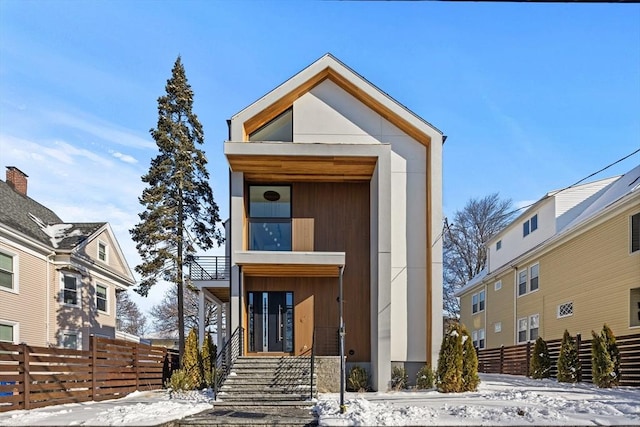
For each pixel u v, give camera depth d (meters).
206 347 17.05
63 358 12.55
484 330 31.56
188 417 10.16
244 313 16.27
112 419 9.23
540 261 23.64
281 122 16.98
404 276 16.03
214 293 21.55
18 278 19.50
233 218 15.91
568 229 20.05
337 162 15.73
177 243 24.16
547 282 22.78
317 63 16.52
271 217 17.06
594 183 22.94
